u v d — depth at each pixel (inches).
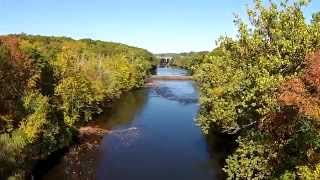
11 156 1401.3
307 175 864.3
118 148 2063.2
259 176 1119.6
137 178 1619.1
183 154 1956.2
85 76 2701.8
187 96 4362.7
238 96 1231.5
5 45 1764.3
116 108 3398.1
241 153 1254.9
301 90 832.9
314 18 1059.9
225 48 1227.2
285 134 1068.5
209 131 2196.1
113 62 4611.2
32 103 1667.1
